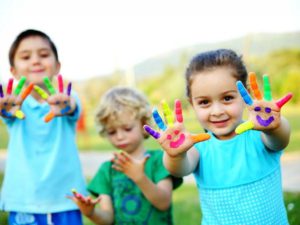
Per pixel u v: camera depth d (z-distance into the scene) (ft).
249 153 7.43
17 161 10.39
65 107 9.70
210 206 7.62
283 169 21.72
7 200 10.41
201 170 7.68
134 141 10.18
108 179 10.26
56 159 10.31
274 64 57.52
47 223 10.23
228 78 7.23
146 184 9.16
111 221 10.00
